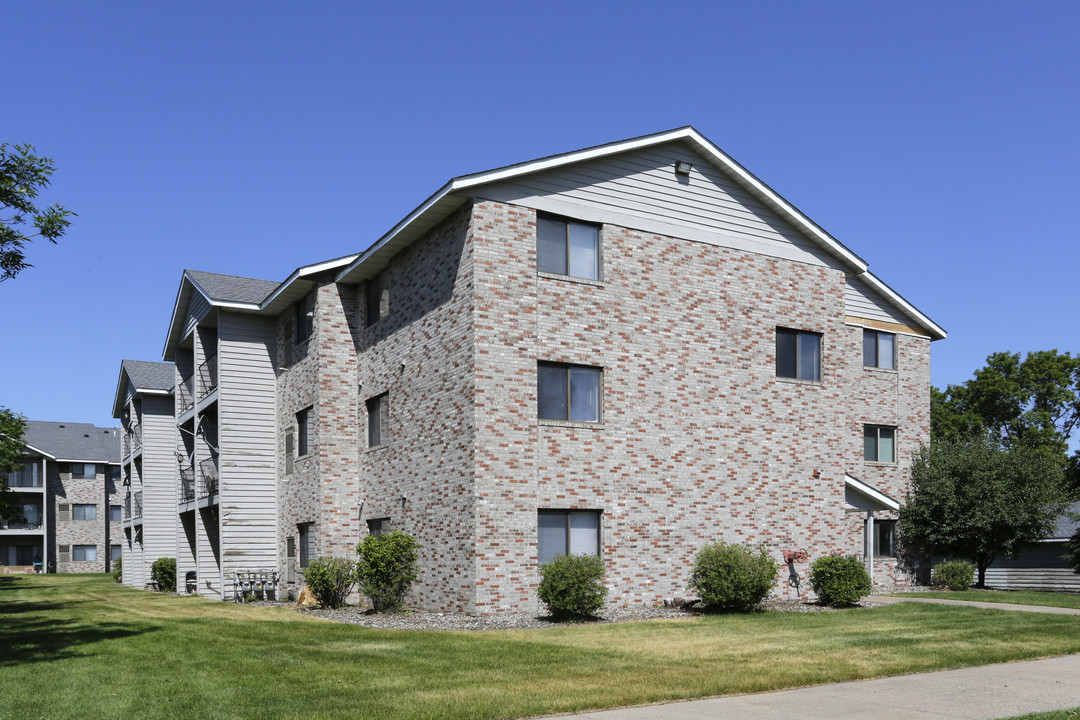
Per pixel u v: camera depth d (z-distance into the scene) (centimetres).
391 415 2223
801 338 2350
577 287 2005
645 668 1205
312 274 2406
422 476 2047
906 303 3178
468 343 1886
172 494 3659
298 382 2573
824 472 2320
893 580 2986
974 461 2984
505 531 1852
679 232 2167
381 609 1980
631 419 2041
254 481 2712
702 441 2136
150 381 3756
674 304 2138
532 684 1092
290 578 2581
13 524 6103
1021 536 2912
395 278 2255
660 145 2166
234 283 2970
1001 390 5478
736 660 1279
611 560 1975
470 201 1916
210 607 2312
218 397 2708
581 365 1995
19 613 2144
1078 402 5325
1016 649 1409
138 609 2247
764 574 1930
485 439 1852
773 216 2330
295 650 1371
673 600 2028
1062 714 941
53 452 6309
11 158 1549
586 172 2055
